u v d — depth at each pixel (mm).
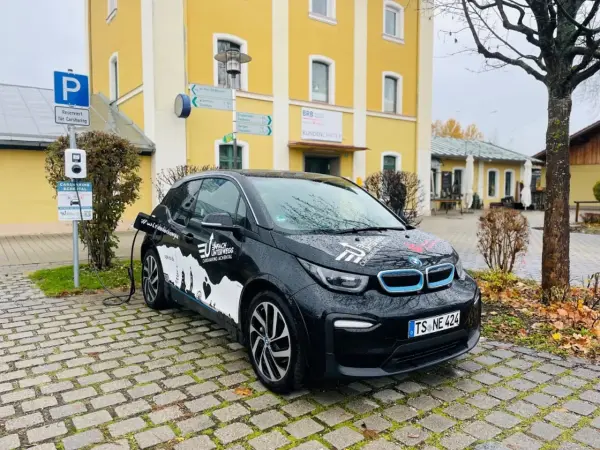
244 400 3264
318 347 3045
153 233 5422
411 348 3131
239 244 3809
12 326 4855
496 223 6793
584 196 29297
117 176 7484
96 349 4215
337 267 3172
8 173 12875
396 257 3365
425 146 22156
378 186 13969
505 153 31297
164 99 14438
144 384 3504
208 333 4672
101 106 17891
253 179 4297
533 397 3361
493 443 2760
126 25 16203
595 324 4820
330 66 18719
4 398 3264
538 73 5719
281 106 17250
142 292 6043
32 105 16000
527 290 6281
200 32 15156
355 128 19609
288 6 17250
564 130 5484
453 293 3473
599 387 3529
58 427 2887
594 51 5043
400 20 21000
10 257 9258
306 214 3986
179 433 2834
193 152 15180
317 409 3148
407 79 21469
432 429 2914
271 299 3381
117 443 2717
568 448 2713
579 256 9820
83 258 9133
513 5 5355
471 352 4234
